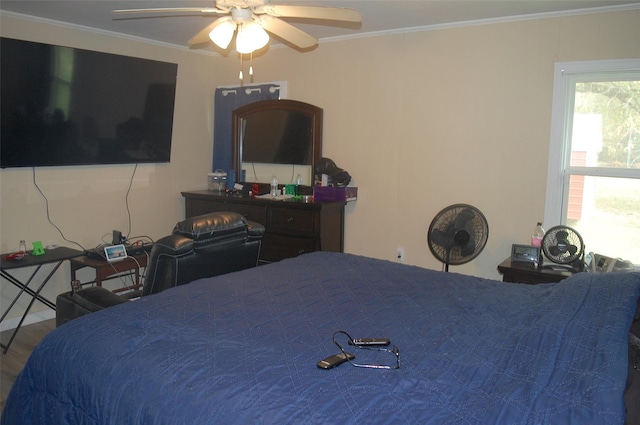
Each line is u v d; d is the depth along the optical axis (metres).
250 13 2.31
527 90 3.51
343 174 4.23
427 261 4.03
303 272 2.48
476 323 1.85
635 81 3.23
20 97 3.48
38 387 1.69
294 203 4.06
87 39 4.02
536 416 1.20
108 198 4.28
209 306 1.96
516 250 3.29
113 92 4.03
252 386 1.36
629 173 3.29
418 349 1.62
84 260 3.75
